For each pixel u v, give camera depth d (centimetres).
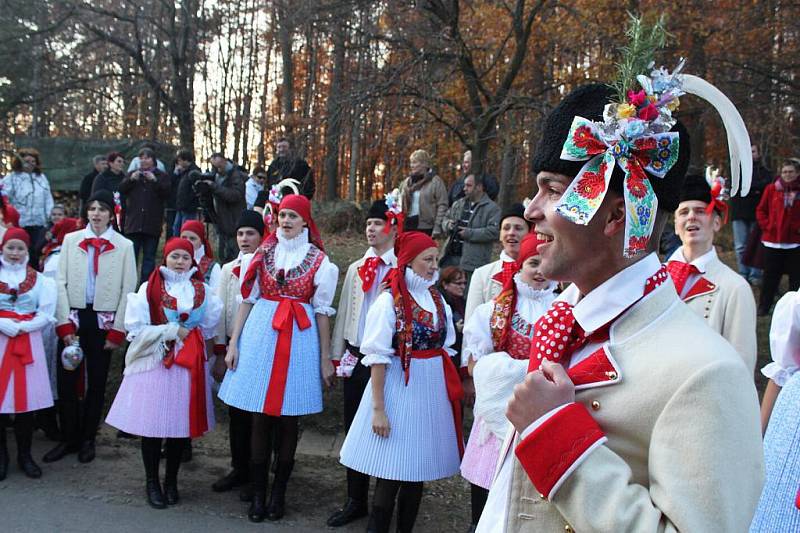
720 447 106
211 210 805
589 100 129
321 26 894
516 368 316
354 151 2100
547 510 120
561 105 132
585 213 118
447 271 492
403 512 372
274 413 399
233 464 461
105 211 502
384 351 360
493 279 384
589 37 863
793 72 1012
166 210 1001
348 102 802
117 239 508
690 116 967
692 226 308
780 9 984
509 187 962
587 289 129
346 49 891
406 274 373
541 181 132
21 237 465
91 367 496
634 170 120
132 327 430
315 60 1385
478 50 958
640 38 127
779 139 961
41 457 499
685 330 119
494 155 979
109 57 1625
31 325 455
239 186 795
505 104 840
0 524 389
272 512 414
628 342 120
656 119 120
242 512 424
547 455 113
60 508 414
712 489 104
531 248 338
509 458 138
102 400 499
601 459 112
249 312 436
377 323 362
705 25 895
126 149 1504
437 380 371
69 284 489
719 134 1138
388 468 355
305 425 543
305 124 836
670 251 695
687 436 107
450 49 840
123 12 1700
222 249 802
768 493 168
